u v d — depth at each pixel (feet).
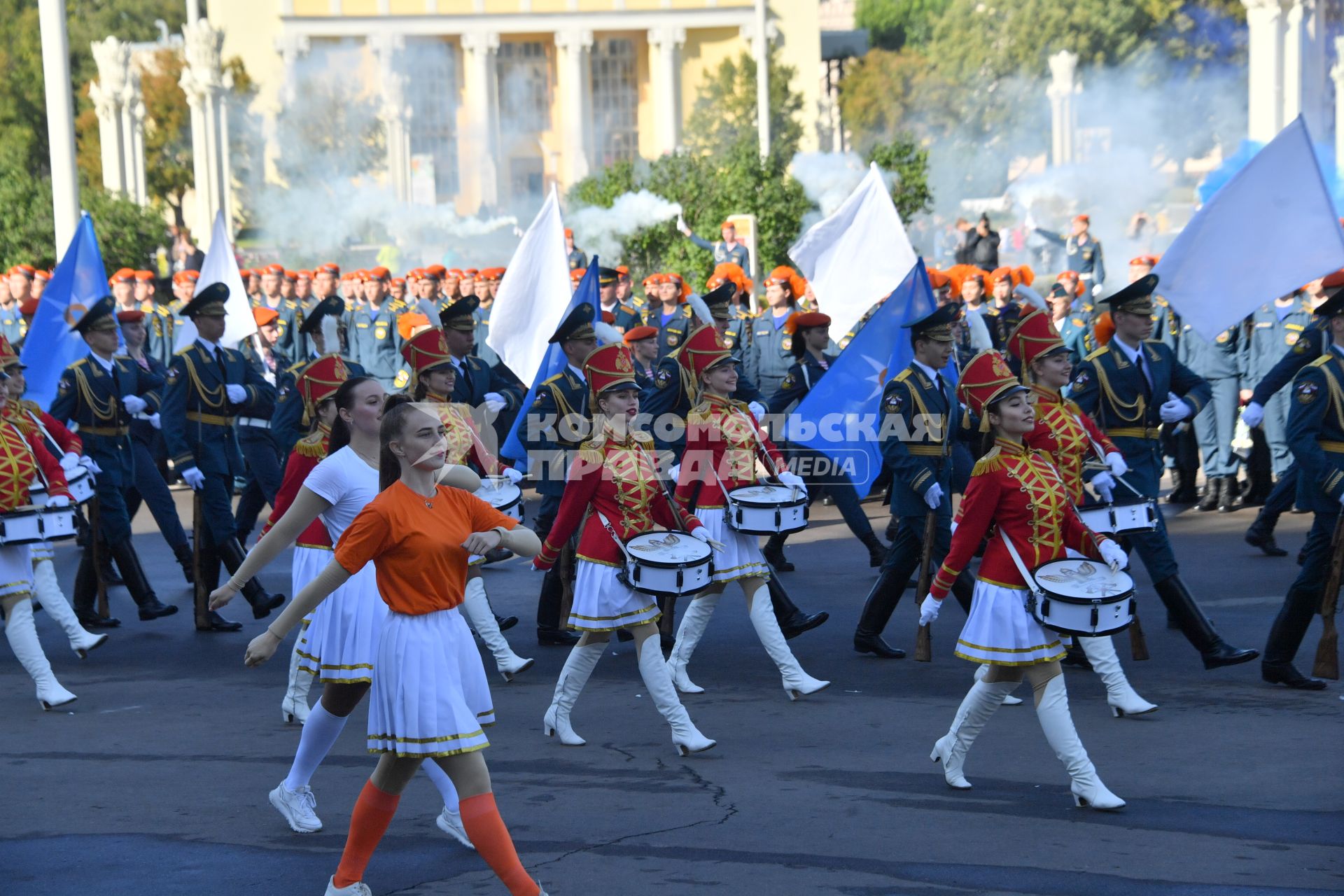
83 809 34.04
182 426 54.24
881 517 79.92
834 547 70.44
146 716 42.93
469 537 27.50
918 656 47.16
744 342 86.07
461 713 26.68
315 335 56.44
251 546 72.33
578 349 51.47
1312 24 191.93
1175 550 65.26
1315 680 42.88
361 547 26.78
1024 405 33.32
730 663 48.47
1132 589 32.55
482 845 26.40
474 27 346.74
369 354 100.12
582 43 349.82
